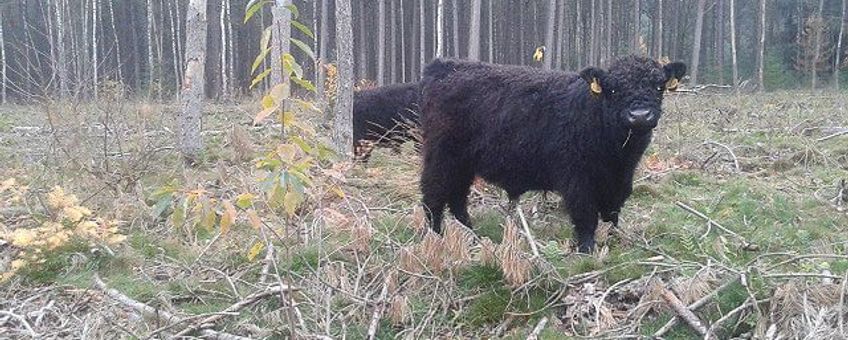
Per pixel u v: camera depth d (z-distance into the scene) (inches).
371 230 225.1
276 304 191.5
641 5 1545.3
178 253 231.8
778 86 1334.9
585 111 215.9
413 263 199.0
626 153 218.4
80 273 216.7
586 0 1439.5
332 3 1414.9
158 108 479.5
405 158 358.9
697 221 247.8
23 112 671.8
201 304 198.5
